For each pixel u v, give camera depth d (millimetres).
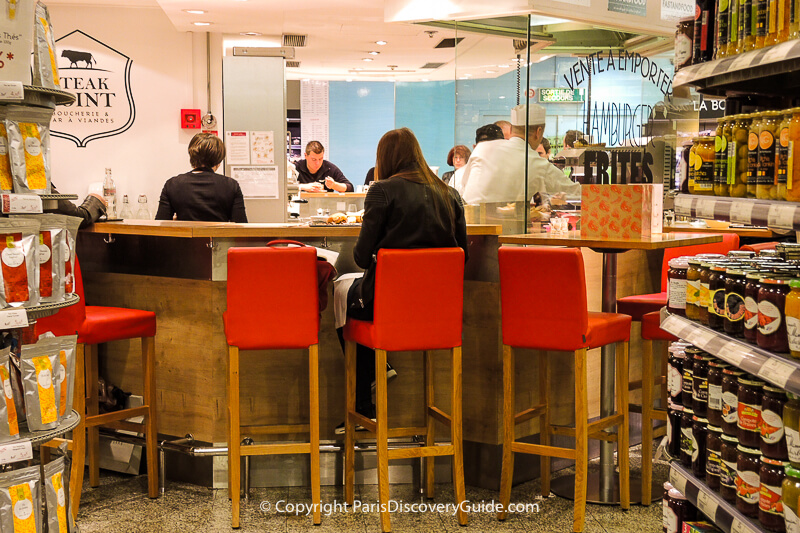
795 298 1709
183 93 6527
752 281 1896
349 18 5895
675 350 2383
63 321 3242
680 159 2314
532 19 3955
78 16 6320
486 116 4207
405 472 3928
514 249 3238
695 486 2164
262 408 3828
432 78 9398
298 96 10961
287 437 3850
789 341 1725
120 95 6441
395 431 3561
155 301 3918
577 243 3350
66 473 2473
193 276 3789
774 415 1813
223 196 5277
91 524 3355
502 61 4094
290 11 5680
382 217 3285
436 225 3338
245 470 3688
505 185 4141
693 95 4727
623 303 3783
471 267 3803
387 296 3189
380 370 3229
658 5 4383
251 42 6602
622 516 3451
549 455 3295
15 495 2227
